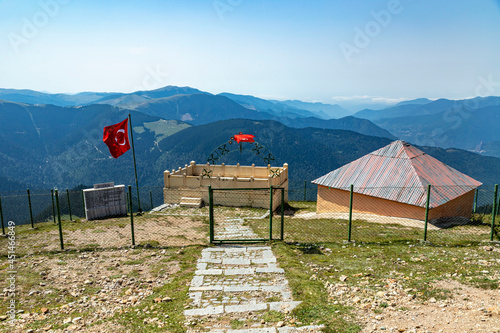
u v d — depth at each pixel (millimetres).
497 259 9859
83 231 15117
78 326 6590
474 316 6258
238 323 6676
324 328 6281
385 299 7422
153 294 8250
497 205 19250
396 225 16438
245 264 10305
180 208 25609
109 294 8281
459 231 14359
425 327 6031
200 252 11625
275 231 15781
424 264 9742
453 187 19062
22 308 7434
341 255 11016
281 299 7738
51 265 10352
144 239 13930
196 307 7430
